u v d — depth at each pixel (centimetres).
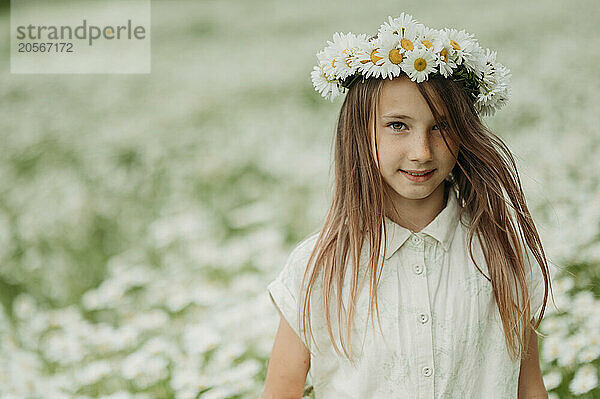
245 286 412
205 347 332
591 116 631
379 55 190
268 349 334
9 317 465
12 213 621
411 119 190
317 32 1280
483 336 203
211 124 863
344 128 203
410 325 199
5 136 861
